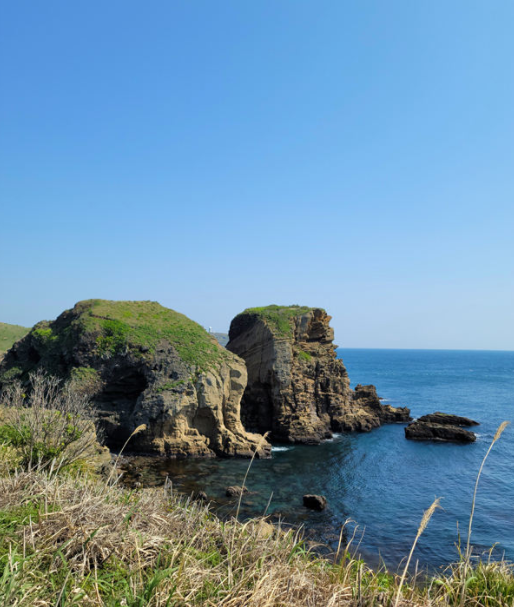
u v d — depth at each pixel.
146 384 42.41
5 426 12.80
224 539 7.17
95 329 44.50
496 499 29.56
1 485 7.35
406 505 28.27
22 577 4.71
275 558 6.63
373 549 21.06
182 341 46.03
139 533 6.38
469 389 111.44
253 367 56.41
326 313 61.69
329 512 26.50
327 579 6.64
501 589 6.84
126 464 36.00
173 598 4.93
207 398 41.31
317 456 42.47
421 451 45.16
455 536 22.89
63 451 11.65
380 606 5.85
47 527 6.03
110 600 4.81
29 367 47.38
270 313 59.34
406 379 144.38
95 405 40.03
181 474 34.09
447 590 6.90
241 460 39.59
